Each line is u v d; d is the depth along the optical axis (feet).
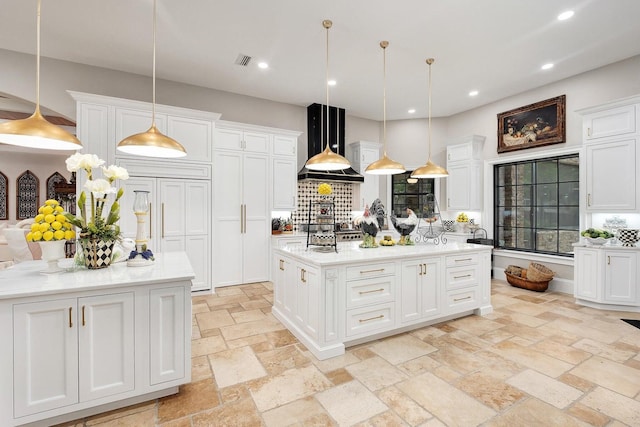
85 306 5.78
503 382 7.22
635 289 11.91
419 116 21.29
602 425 5.77
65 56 13.02
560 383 7.16
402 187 21.77
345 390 6.90
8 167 28.96
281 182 17.26
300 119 19.21
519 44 11.91
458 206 19.29
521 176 17.46
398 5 9.61
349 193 20.80
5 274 6.55
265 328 10.43
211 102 16.48
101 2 9.49
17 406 5.36
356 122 21.29
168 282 6.45
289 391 6.86
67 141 5.92
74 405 5.73
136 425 5.75
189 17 10.28
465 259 11.31
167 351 6.48
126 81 14.49
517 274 16.34
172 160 13.67
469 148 18.63
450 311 10.91
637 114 11.93
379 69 14.15
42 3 9.51
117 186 12.67
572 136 14.74
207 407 6.30
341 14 10.11
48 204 6.68
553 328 10.45
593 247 12.57
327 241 10.28
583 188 14.06
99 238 7.05
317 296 8.40
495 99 17.93
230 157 15.88
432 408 6.29
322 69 14.19
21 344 5.37
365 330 9.06
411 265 9.95
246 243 16.31
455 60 13.24
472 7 9.68
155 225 13.33
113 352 6.02
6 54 12.49
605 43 11.79
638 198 11.89
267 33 11.25
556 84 15.37
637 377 7.41
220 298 13.84
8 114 19.71
